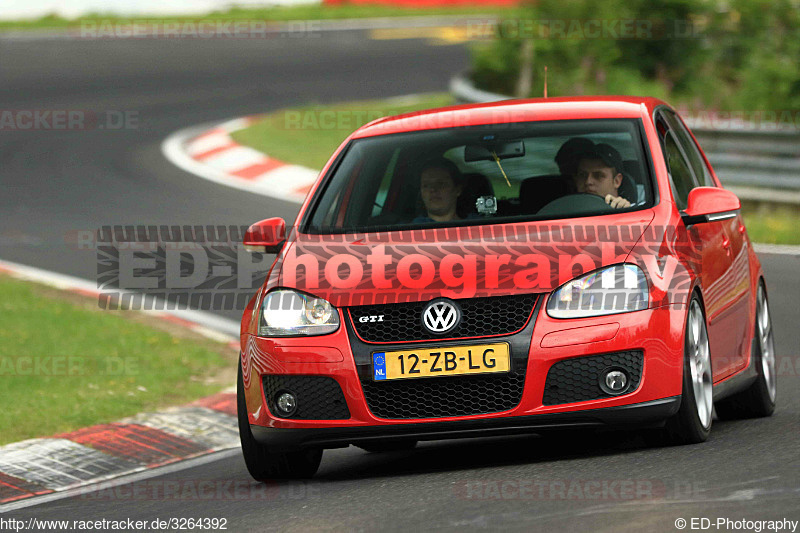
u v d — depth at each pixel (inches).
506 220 791.7
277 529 623.5
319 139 2746.1
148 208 2222.0
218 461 932.6
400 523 597.9
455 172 849.5
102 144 2957.7
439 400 714.8
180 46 4702.3
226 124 3107.8
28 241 2015.3
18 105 3587.6
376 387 719.7
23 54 4576.8
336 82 3774.6
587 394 704.4
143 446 986.1
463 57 4259.4
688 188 871.1
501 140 866.8
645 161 825.5
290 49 4579.2
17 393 1146.7
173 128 3125.0
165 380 1211.2
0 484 881.5
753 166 1878.7
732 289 852.6
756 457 684.1
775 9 2667.3
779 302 1339.8
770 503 572.1
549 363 701.3
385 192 867.4
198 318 1518.2
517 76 2751.0
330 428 725.3
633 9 2677.2
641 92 2496.3
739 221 935.0
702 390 761.0
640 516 565.0
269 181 2410.2
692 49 2662.4
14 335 1390.3
